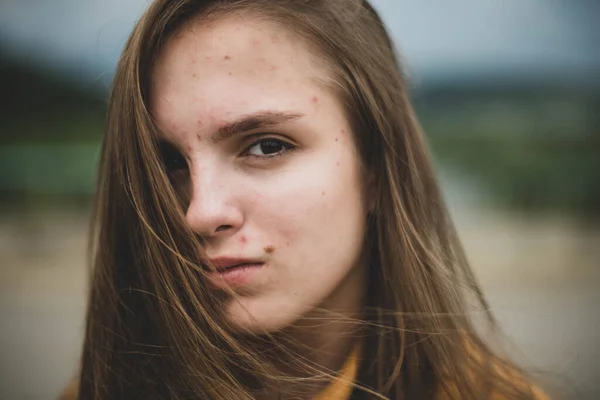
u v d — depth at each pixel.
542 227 6.36
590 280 4.70
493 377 1.32
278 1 1.09
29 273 5.11
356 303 1.24
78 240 5.95
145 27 1.07
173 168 1.12
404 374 1.23
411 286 1.24
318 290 1.09
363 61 1.20
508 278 4.78
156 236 1.07
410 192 1.28
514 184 7.21
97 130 7.26
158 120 1.07
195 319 1.07
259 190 1.05
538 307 4.07
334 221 1.10
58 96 7.27
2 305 4.39
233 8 1.06
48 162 6.92
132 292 1.25
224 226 1.04
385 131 1.22
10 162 6.83
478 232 6.18
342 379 1.18
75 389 1.50
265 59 1.06
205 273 1.05
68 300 4.53
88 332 1.29
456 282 1.36
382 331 1.25
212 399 1.09
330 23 1.14
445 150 7.89
